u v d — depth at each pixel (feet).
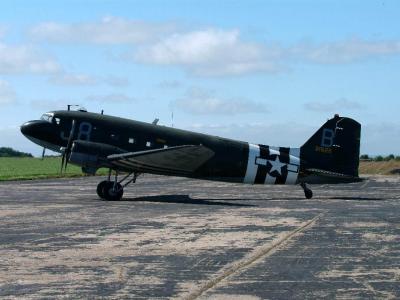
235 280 34.14
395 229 57.88
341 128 105.19
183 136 98.63
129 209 79.05
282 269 37.37
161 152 90.33
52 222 63.05
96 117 96.89
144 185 148.56
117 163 93.81
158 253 43.29
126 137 96.02
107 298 30.01
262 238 51.21
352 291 31.53
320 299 29.89
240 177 101.14
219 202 92.94
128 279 34.37
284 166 102.01
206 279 34.35
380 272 36.45
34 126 95.20
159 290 31.68
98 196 102.73
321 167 104.22
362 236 52.75
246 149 100.83
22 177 183.93
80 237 51.49
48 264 38.93
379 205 87.92
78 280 34.09
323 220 65.92
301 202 94.17
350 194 115.55
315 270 37.06
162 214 72.23
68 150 95.04
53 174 207.31
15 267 37.91
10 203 88.38
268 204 89.56
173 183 159.02
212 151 90.53
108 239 50.31
